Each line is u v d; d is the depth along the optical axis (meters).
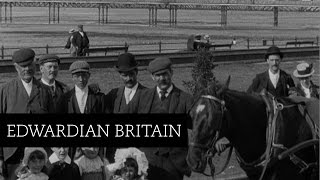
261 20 161.12
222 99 8.58
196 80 20.28
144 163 8.76
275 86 11.02
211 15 186.00
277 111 9.01
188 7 142.25
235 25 132.12
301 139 9.10
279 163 9.09
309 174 9.31
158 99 9.70
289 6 143.88
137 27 115.75
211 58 20.64
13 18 150.88
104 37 83.25
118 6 138.50
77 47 39.97
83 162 9.57
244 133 8.95
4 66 35.22
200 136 8.33
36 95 9.49
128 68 9.74
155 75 9.59
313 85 11.59
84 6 142.50
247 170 9.23
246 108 8.92
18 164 9.50
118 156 8.70
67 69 37.25
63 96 9.76
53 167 9.40
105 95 9.99
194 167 8.34
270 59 11.02
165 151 9.69
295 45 58.44
